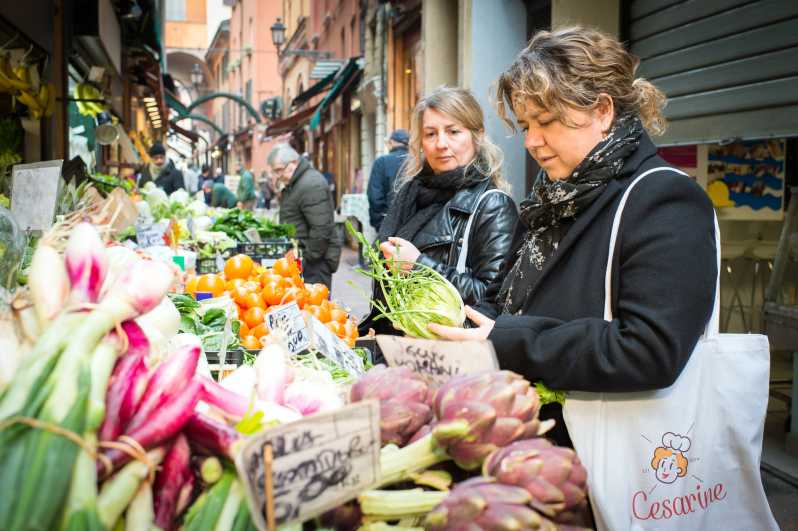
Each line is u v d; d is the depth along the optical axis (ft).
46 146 24.20
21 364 3.79
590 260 5.91
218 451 3.91
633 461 5.69
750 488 5.91
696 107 17.70
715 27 16.94
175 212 23.43
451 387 4.29
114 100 42.80
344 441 3.84
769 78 15.39
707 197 5.70
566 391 5.77
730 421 5.82
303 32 106.11
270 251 20.30
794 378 14.79
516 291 6.66
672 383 5.39
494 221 9.89
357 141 69.46
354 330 10.57
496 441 4.11
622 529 5.66
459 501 3.80
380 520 4.11
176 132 102.99
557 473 3.88
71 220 5.49
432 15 35.24
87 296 4.17
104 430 3.68
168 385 3.93
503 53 28.35
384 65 52.01
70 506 3.33
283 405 5.24
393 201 11.36
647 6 19.62
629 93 6.05
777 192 19.19
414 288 6.56
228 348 8.85
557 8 20.76
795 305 15.10
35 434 3.42
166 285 4.26
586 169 5.92
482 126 10.53
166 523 3.77
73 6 28.78
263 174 90.84
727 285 19.31
